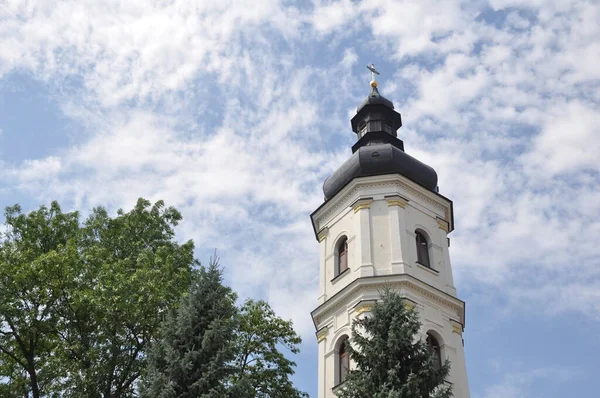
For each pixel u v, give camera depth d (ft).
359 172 123.34
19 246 110.11
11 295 102.78
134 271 106.83
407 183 121.49
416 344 83.35
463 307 112.78
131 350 101.86
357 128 143.33
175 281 104.22
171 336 82.89
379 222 116.37
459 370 105.29
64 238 114.42
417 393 78.13
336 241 120.78
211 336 80.53
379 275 108.88
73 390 98.48
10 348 107.96
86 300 99.91
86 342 102.12
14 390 106.01
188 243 115.44
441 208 125.08
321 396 105.81
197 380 77.77
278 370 112.06
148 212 120.37
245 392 79.05
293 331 117.50
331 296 113.91
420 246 117.80
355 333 86.33
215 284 87.97
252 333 114.93
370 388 80.59
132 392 99.14
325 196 129.08
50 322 103.35
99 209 119.34
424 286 109.19
